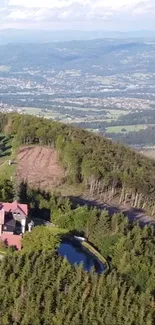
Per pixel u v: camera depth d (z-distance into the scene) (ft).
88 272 328.29
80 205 499.92
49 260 334.85
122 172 565.94
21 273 319.88
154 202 547.08
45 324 284.61
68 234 424.87
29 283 307.58
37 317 287.28
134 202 552.41
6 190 466.70
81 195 544.21
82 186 568.41
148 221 505.66
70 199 511.81
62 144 641.81
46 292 301.43
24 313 291.79
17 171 587.68
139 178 558.97
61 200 471.21
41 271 317.83
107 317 284.82
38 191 495.00
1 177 541.75
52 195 485.15
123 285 308.40
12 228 406.21
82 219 428.15
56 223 438.81
